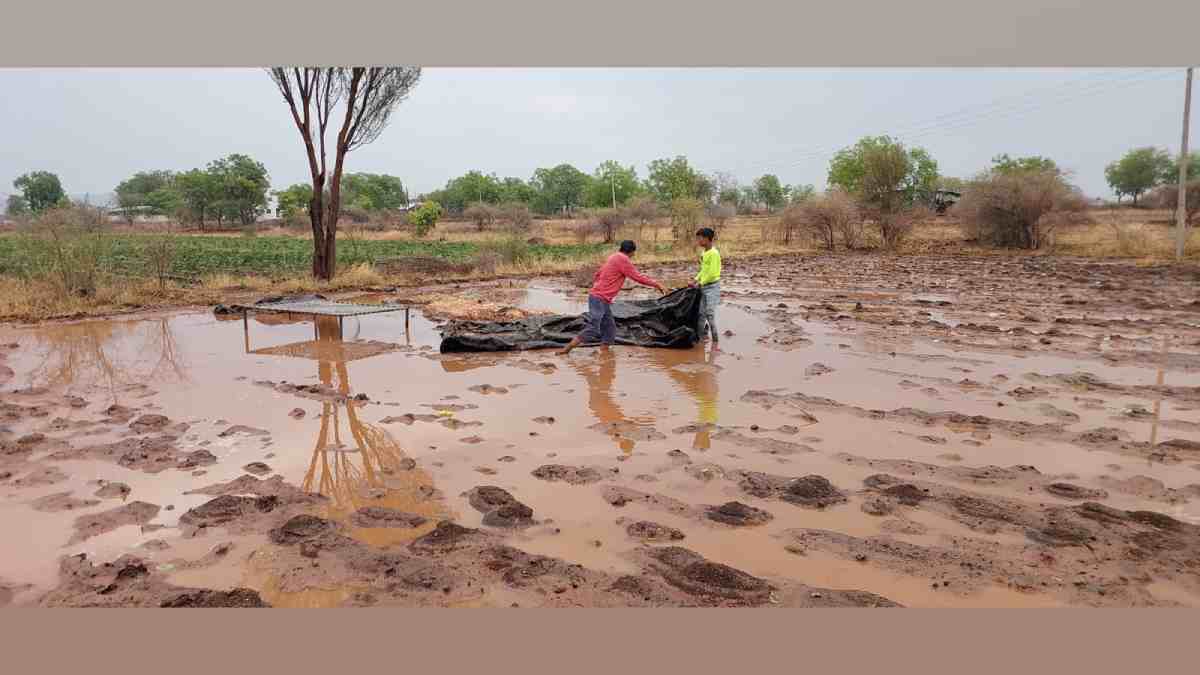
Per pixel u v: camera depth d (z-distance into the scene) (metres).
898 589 3.52
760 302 14.54
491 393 7.43
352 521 4.32
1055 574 3.62
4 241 29.38
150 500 4.66
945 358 8.86
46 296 13.91
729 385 7.65
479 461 5.36
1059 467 5.09
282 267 22.86
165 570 3.75
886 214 32.19
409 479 5.00
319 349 9.99
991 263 23.69
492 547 3.95
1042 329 10.84
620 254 9.51
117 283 15.70
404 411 6.75
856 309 13.14
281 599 3.47
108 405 7.05
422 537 4.07
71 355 9.59
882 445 5.62
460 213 90.19
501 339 10.15
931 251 30.11
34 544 4.05
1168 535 4.00
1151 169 51.91
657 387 7.62
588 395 7.30
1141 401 6.79
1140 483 4.75
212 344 10.40
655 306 11.55
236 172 85.31
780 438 5.84
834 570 3.71
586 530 4.18
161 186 100.19
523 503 4.57
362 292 16.97
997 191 29.20
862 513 4.38
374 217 61.06
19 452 5.62
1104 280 17.69
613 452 5.54
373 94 17.61
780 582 3.59
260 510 4.45
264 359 9.30
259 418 6.55
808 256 28.73
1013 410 6.54
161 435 6.05
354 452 5.59
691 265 24.39
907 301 14.41
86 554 3.92
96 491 4.80
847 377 7.93
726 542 4.02
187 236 51.38
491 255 21.77
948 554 3.84
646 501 4.58
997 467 5.08
